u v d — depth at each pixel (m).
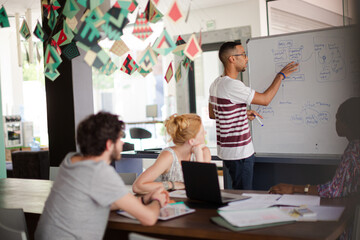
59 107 4.68
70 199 1.77
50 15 3.46
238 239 1.61
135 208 1.76
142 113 14.83
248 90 3.21
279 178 3.72
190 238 1.88
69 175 1.80
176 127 2.46
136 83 14.77
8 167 7.18
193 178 2.18
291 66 3.50
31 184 3.21
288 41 3.55
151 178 2.41
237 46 3.30
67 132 4.64
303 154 3.55
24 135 9.28
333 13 6.82
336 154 3.42
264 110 3.69
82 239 1.78
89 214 1.78
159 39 2.47
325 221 1.72
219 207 2.03
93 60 2.28
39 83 10.41
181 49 2.86
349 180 2.08
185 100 8.26
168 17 2.40
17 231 1.73
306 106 3.51
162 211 1.99
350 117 2.07
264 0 7.41
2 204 2.49
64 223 1.78
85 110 4.71
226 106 3.25
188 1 7.26
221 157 3.38
